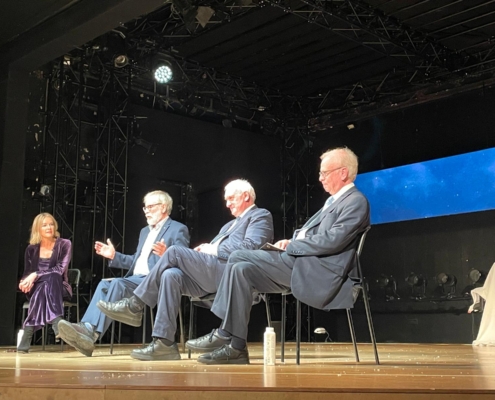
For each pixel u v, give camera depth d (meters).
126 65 8.95
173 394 1.62
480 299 7.55
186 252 3.38
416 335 9.67
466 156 9.30
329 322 10.62
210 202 9.85
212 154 10.27
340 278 2.89
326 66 10.20
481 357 3.92
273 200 10.96
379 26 8.70
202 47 9.58
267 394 1.59
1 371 2.38
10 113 7.40
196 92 10.12
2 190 7.22
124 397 1.63
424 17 8.62
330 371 2.34
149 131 9.53
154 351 3.28
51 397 1.69
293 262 2.96
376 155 10.61
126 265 4.61
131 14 6.34
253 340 9.93
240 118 10.76
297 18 8.76
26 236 8.09
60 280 5.28
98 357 4.04
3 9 6.84
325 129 11.23
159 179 9.62
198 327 9.29
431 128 10.02
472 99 9.57
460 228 9.41
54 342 7.94
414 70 9.98
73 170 8.59
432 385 1.67
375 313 10.19
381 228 10.29
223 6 7.81
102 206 8.75
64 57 8.52
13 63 7.40
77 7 6.62
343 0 8.15
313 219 3.20
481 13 8.48
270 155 11.05
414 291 9.78
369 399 1.57
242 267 2.88
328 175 3.14
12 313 7.11
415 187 9.84
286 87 10.95
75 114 8.75
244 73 10.45
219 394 1.60
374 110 10.58
